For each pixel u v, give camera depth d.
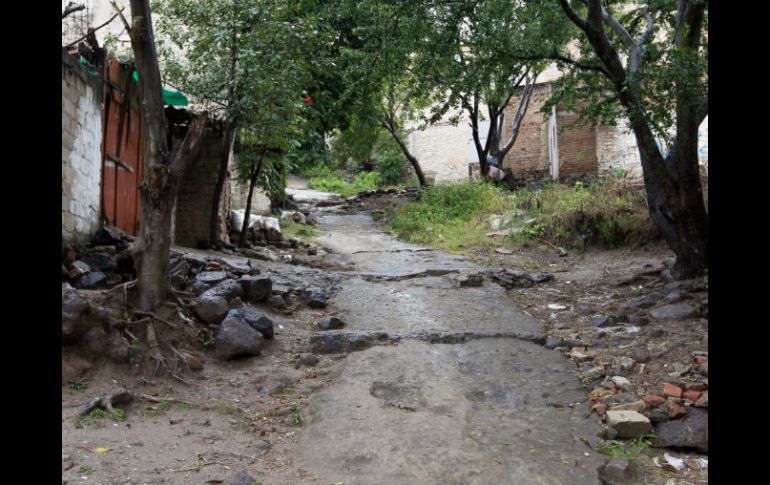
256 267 9.80
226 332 6.43
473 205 16.12
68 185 7.32
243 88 10.04
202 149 11.00
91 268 7.14
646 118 8.18
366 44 10.16
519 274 10.34
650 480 4.43
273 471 4.39
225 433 4.94
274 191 12.84
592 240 12.62
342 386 5.89
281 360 6.59
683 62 7.50
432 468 4.42
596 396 5.72
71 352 5.55
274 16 10.27
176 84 11.40
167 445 4.53
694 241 8.88
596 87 10.02
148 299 6.48
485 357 6.66
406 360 6.50
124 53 12.62
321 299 8.64
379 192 20.72
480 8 9.52
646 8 11.01
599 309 8.52
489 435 4.98
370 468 4.43
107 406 4.92
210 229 10.88
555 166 21.41
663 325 7.43
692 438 4.88
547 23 10.20
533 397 5.78
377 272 10.83
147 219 6.57
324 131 20.42
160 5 10.98
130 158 9.49
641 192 13.06
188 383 5.80
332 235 15.01
